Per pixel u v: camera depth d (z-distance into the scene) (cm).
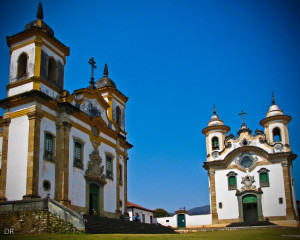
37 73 2681
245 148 4816
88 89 3150
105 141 3391
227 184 4831
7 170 2509
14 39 2830
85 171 2973
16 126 2577
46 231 2056
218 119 5309
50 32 2925
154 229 3083
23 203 2166
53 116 2712
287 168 4597
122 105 3981
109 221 2697
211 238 1728
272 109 4944
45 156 2566
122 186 3672
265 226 3741
